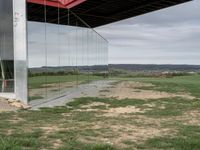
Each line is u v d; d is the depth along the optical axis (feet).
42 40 61.05
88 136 29.37
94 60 108.99
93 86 98.68
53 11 71.46
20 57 56.03
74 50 81.46
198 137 29.78
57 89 68.18
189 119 41.91
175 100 64.59
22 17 55.98
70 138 28.02
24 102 54.95
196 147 26.05
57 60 68.13
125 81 130.41
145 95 73.77
